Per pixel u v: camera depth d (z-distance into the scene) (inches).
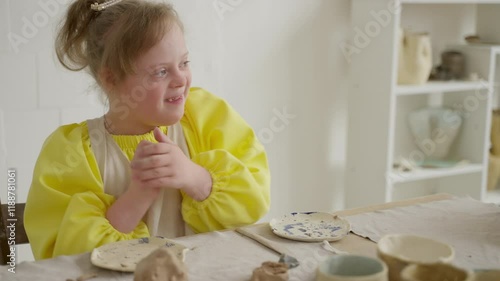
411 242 30.7
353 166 90.9
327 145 91.9
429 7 93.9
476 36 94.0
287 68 86.2
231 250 35.3
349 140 91.0
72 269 32.9
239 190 43.5
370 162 87.7
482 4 96.6
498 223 39.5
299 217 40.4
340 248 35.4
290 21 85.2
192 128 48.0
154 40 41.2
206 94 49.3
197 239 37.1
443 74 91.4
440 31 95.7
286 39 85.4
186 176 41.4
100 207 41.8
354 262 27.8
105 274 32.3
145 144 40.6
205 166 44.0
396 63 82.4
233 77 82.0
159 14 42.1
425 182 100.2
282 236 36.9
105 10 43.8
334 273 27.8
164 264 28.8
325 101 90.3
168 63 41.9
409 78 86.7
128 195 41.2
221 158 44.2
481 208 42.6
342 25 89.4
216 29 78.9
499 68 98.8
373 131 86.7
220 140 47.2
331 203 94.2
